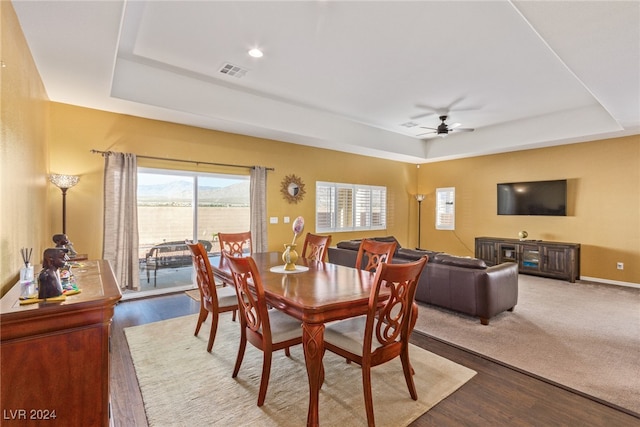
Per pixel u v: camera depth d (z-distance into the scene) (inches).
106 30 93.4
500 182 277.0
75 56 108.3
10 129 76.5
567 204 238.4
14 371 47.6
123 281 166.2
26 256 65.2
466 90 176.1
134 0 101.1
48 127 146.5
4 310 47.7
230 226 214.7
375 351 76.2
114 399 83.2
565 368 100.5
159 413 77.7
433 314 150.4
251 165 220.8
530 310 157.4
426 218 338.0
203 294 119.3
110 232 162.9
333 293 82.7
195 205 199.3
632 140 211.3
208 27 117.4
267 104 196.2
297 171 247.6
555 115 219.8
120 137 170.1
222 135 207.5
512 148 254.4
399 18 109.8
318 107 209.5
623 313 152.9
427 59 140.2
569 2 79.4
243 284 83.5
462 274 141.6
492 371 98.7
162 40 127.3
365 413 78.1
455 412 78.7
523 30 116.5
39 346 48.9
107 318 53.8
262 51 135.3
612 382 92.6
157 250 186.5
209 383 91.2
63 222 146.9
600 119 201.9
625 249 213.9
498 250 260.1
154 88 156.1
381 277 71.8
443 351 112.6
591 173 227.8
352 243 209.8
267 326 80.4
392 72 154.1
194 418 76.0
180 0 101.1
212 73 159.6
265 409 79.7
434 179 330.3
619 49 101.9
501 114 220.2
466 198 301.9
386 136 269.6
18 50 86.1
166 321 140.7
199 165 198.8
